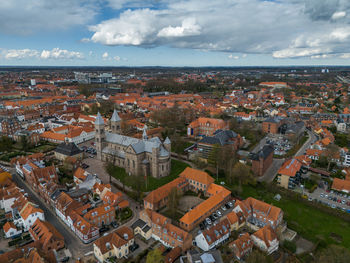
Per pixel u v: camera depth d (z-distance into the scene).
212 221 111.94
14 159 165.12
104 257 87.88
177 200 118.81
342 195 134.25
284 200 130.12
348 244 99.75
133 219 112.75
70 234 102.88
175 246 94.00
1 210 117.56
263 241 94.81
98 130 165.88
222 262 83.81
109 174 143.38
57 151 173.12
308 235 105.38
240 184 140.62
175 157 177.00
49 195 120.75
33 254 81.69
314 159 179.50
